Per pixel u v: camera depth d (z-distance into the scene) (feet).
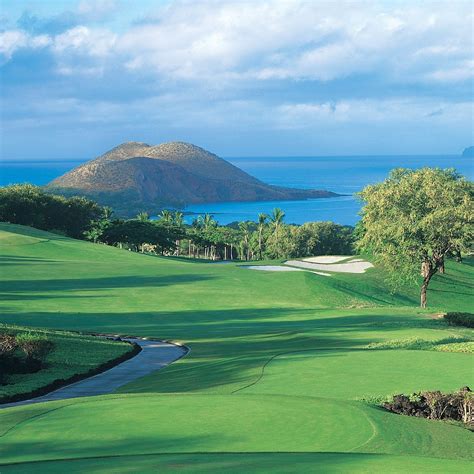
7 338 102.94
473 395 65.36
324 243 558.56
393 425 56.29
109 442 50.03
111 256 297.12
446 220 205.98
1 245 289.94
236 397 65.41
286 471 42.50
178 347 121.70
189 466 43.42
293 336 123.85
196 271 241.55
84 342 121.39
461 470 43.21
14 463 44.68
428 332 124.67
